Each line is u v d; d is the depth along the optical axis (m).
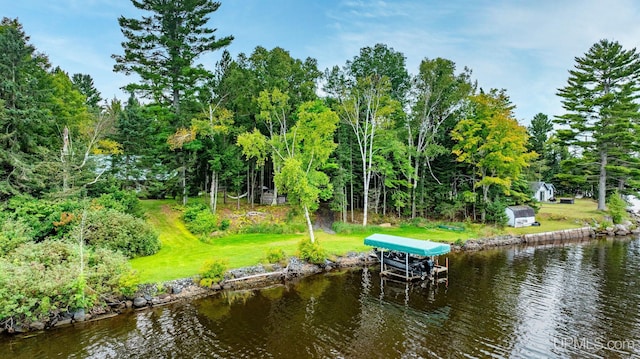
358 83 45.97
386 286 26.88
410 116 52.34
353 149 50.88
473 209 51.47
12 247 23.45
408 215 52.59
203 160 43.81
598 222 50.97
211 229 38.50
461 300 23.88
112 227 28.91
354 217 50.72
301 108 35.38
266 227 41.28
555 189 86.12
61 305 19.95
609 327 19.69
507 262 33.62
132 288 22.09
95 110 52.62
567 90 61.03
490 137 46.09
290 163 32.41
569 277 28.73
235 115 46.31
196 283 25.19
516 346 17.64
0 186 28.33
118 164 45.34
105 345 17.55
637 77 56.41
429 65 47.47
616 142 55.53
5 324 18.45
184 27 47.28
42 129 35.34
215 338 18.41
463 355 16.75
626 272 30.06
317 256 30.92
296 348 17.44
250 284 26.97
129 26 45.34
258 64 45.44
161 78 45.41
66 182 32.56
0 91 30.83
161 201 45.47
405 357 16.59
